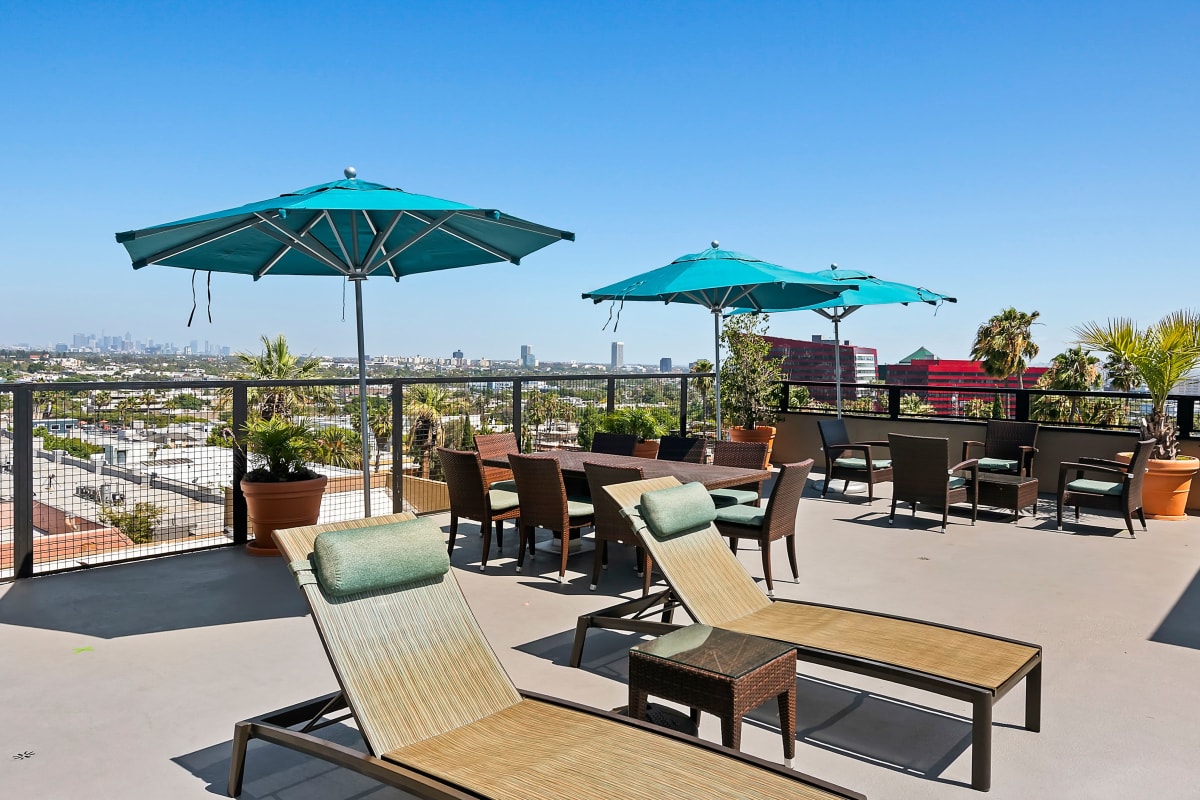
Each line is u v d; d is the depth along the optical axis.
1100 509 8.40
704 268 7.00
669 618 4.43
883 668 3.07
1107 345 8.37
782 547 6.71
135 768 2.98
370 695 2.70
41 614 4.83
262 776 2.92
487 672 2.99
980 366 44.09
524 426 8.77
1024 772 2.97
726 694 2.70
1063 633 4.57
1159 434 8.07
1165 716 3.47
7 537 5.55
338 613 2.86
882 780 2.91
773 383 11.68
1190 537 7.13
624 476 5.19
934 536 7.15
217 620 4.73
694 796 2.16
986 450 9.00
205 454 6.39
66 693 3.67
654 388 10.52
